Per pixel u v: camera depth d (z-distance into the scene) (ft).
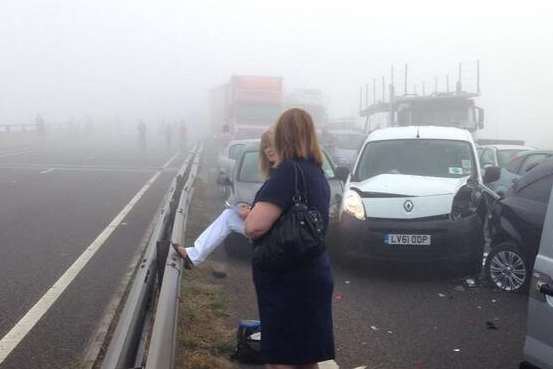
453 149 31.14
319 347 10.98
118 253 29.12
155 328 11.25
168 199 29.71
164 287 13.58
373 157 31.48
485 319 21.36
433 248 26.04
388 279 26.55
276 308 10.85
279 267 10.70
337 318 21.38
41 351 17.38
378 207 26.73
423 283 25.95
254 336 17.01
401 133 32.83
